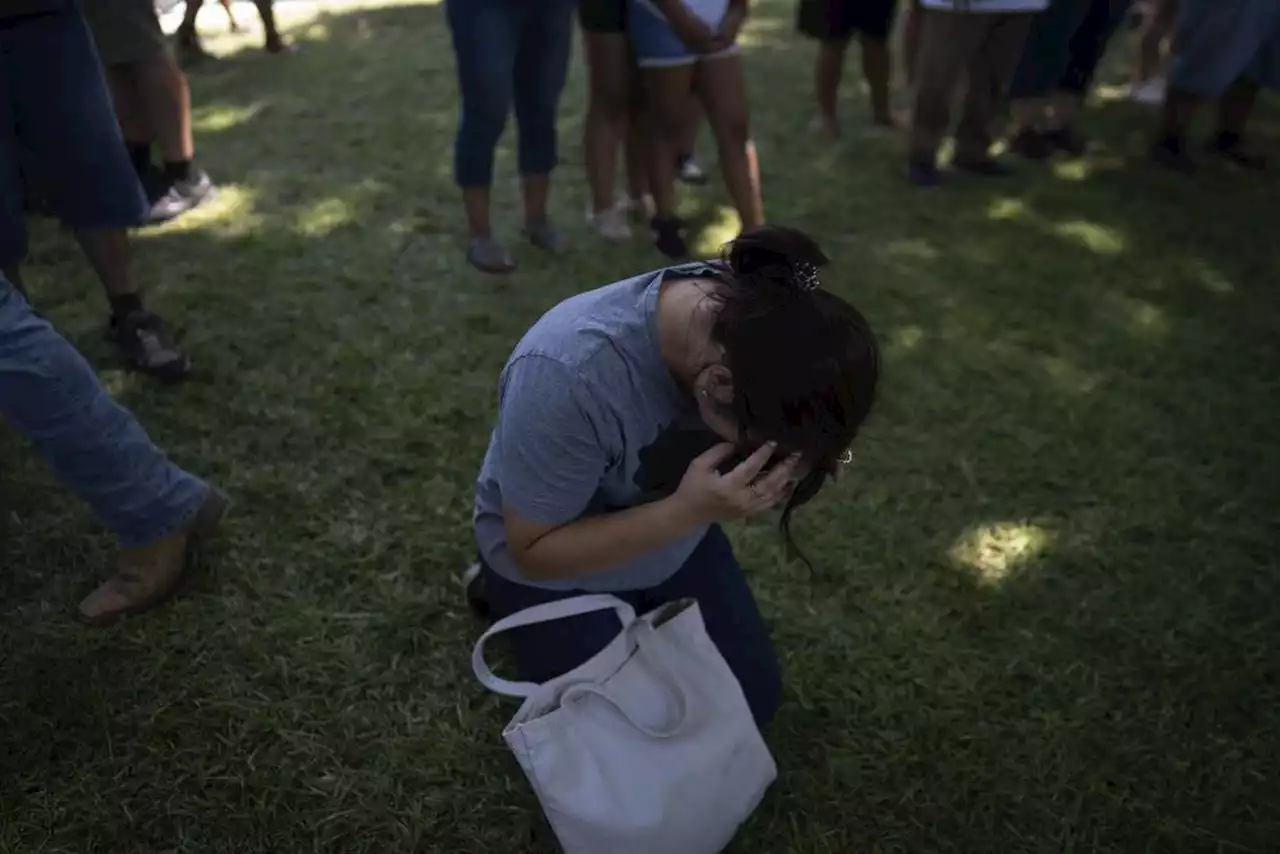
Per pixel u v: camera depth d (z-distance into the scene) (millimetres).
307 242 3865
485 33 3285
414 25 6410
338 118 4992
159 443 2818
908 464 2906
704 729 1751
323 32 6258
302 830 1930
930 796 2051
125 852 1881
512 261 3736
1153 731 2191
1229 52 4375
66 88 2656
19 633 2258
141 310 3100
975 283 3799
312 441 2863
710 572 1989
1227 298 3766
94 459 2113
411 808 1978
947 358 3361
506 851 1925
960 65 4289
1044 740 2164
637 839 1688
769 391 1330
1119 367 3359
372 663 2254
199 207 4086
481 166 3588
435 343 3309
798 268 1389
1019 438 3021
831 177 4590
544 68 3549
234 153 4574
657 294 1529
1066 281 3836
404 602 2396
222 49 5898
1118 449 2996
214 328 3316
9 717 2078
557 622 1823
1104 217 4320
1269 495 2846
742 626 1981
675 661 1764
